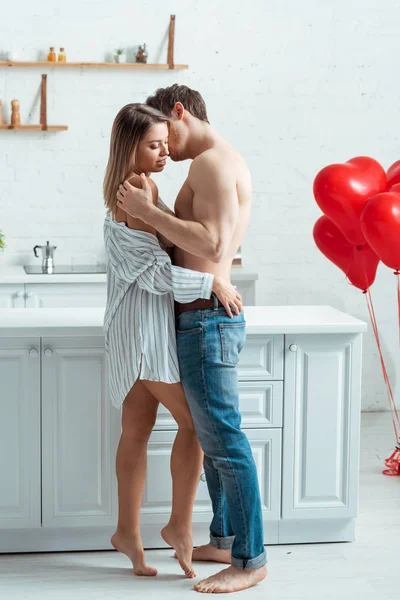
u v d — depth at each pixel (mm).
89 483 3002
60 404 2963
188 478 2770
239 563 2727
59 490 2996
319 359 3027
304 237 5320
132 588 2742
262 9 5168
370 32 5219
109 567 2920
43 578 2826
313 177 5289
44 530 3037
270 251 5309
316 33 5199
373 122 5289
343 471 3086
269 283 5328
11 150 5133
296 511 3076
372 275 3662
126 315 2689
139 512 2848
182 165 5199
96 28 5113
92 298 4715
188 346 2646
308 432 3053
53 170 5172
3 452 2961
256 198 5273
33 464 2973
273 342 3004
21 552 3051
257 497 2697
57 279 4660
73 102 5145
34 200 5176
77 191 5199
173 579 2809
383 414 5273
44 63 5012
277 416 3033
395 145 5316
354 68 5238
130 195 2574
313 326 2969
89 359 2959
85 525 3018
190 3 5129
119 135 2623
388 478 3896
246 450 2680
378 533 3236
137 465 2820
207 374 2629
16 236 5184
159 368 2658
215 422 2645
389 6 5211
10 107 5117
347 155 5297
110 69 5137
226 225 2535
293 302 5340
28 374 2938
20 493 2984
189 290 2600
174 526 2797
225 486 2701
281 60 5203
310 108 5246
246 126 5234
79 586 2764
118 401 2758
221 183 2539
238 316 2680
